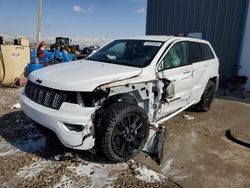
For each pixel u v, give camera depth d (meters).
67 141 3.42
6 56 8.85
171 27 11.77
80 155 3.96
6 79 9.00
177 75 4.71
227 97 8.60
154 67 4.21
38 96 3.71
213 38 10.52
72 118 3.32
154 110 4.25
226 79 10.32
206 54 6.11
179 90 4.84
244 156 4.26
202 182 3.45
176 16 11.52
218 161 4.04
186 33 11.25
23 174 3.43
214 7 10.34
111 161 3.83
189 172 3.67
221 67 10.46
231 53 10.12
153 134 4.14
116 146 3.60
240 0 9.65
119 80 3.68
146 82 4.01
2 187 3.15
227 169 3.81
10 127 4.97
